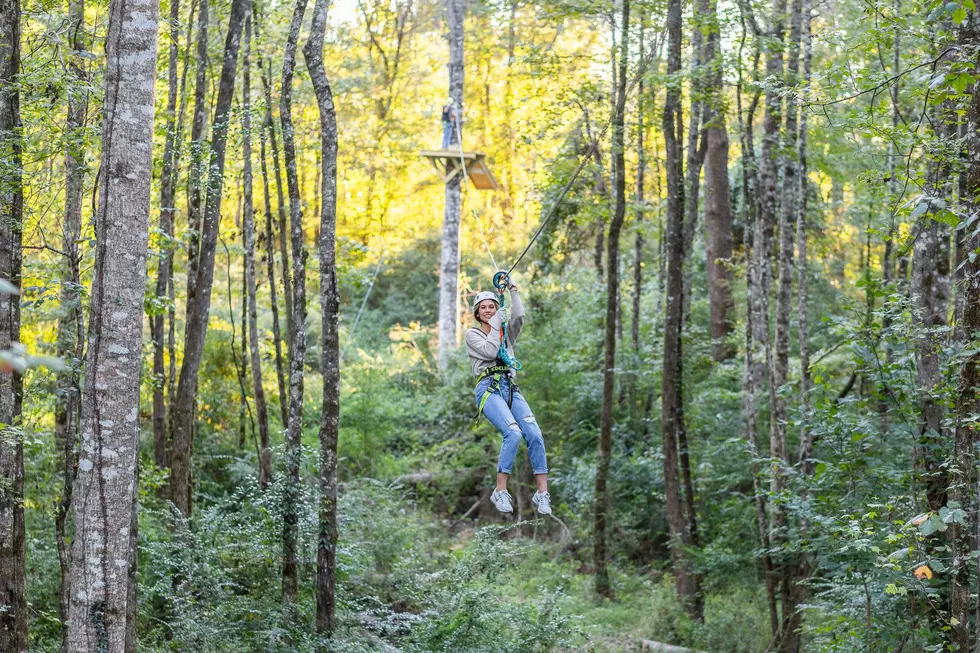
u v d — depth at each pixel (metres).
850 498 9.34
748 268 12.76
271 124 12.77
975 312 6.52
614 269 14.67
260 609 10.64
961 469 6.71
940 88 6.51
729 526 14.06
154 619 10.38
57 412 10.85
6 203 7.74
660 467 16.39
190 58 12.34
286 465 10.39
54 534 10.83
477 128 31.89
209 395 16.25
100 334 6.03
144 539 11.00
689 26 12.32
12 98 7.77
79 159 8.30
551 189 17.45
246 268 14.55
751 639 12.23
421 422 21.12
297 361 10.38
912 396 8.80
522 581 14.85
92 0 9.77
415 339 26.70
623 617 13.61
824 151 15.38
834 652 8.98
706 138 17.70
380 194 31.53
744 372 15.53
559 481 17.66
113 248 6.04
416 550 14.12
